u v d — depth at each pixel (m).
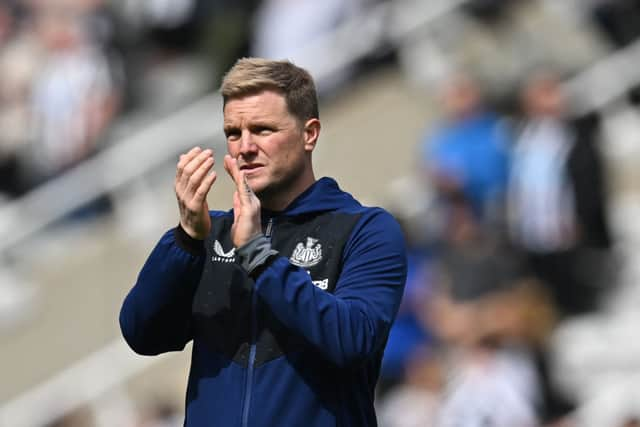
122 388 35.06
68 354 35.91
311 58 37.31
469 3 37.41
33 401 35.91
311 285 12.17
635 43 36.88
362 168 36.69
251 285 12.61
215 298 12.73
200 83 38.38
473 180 31.02
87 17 39.03
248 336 12.55
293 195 12.95
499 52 36.75
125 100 38.50
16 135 38.44
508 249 30.34
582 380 31.27
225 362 12.59
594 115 35.62
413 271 29.38
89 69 38.34
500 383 27.55
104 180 36.84
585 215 31.50
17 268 37.06
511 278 28.81
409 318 28.70
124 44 38.88
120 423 34.66
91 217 36.97
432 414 27.81
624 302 32.62
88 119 38.00
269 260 12.20
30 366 36.22
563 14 37.41
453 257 29.19
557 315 31.36
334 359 12.10
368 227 12.76
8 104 38.69
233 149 12.74
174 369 34.38
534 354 28.50
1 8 39.69
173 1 38.75
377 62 37.84
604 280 32.19
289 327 12.14
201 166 12.56
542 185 31.19
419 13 37.41
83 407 35.47
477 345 27.91
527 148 31.42
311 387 12.41
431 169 31.94
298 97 12.74
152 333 12.92
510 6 37.50
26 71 38.66
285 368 12.42
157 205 36.47
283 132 12.66
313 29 37.53
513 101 32.66
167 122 36.84
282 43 37.72
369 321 12.27
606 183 34.34
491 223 30.89
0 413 35.97
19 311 36.56
